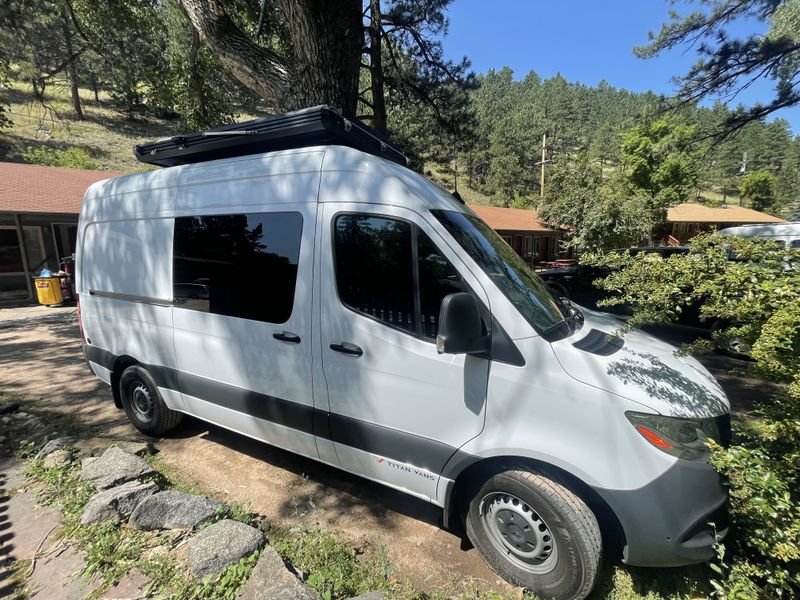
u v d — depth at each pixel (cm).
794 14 927
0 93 1136
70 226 1539
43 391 539
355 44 541
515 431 221
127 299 390
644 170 2658
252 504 306
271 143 332
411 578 241
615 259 247
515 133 6156
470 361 229
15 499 307
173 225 350
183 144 363
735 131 1102
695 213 3475
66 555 250
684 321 727
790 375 199
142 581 229
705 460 206
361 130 335
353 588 230
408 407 248
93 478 310
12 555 252
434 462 244
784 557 182
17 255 1405
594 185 1977
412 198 251
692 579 237
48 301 1277
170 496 281
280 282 292
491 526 243
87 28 1038
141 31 1039
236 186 317
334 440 280
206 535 243
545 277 947
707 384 240
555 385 214
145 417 406
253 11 862
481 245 265
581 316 299
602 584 233
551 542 221
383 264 254
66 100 4156
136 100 3753
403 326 247
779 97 991
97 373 440
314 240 276
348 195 267
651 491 199
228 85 1076
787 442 210
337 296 267
